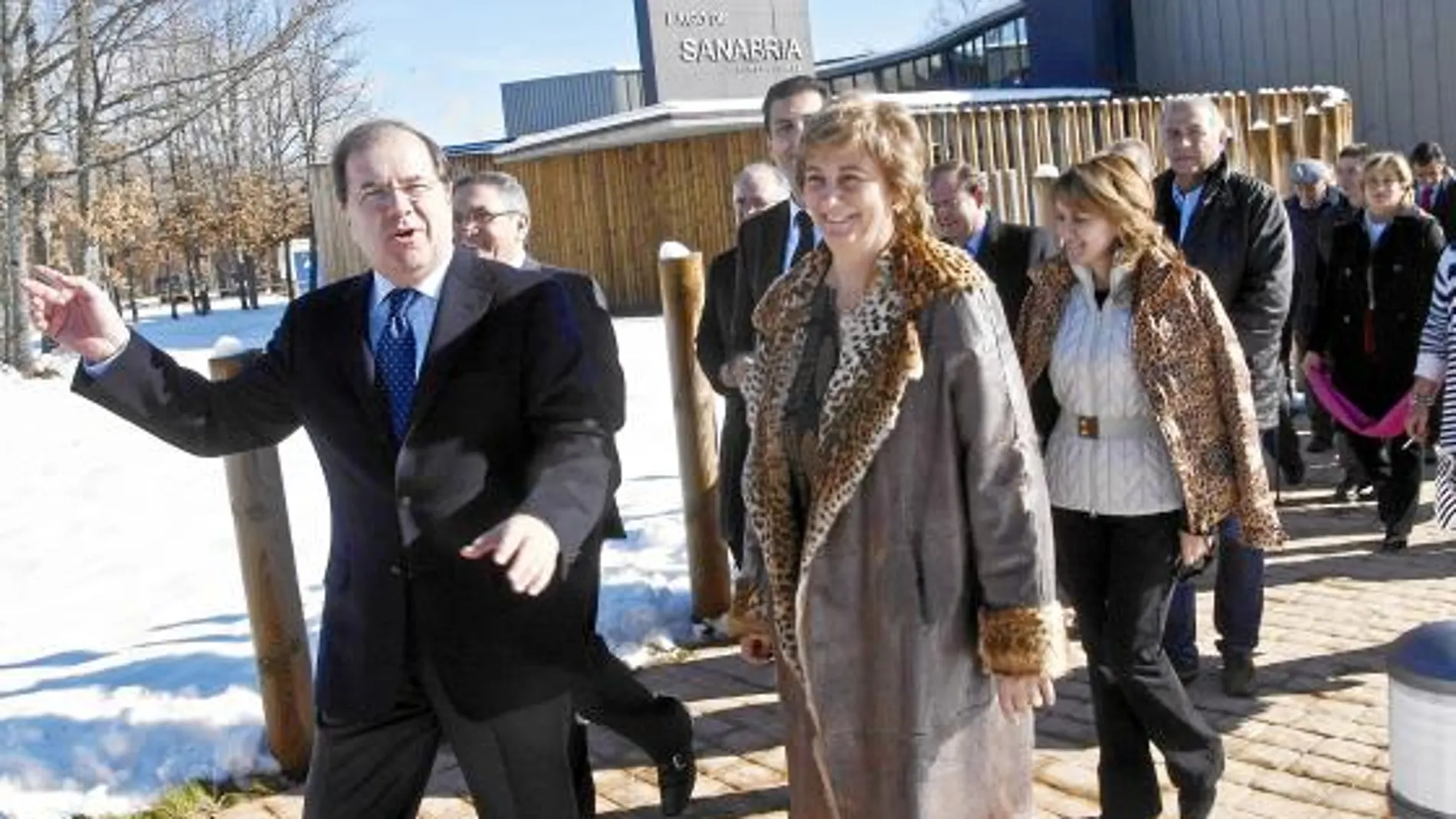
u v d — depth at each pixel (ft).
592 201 64.75
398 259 8.80
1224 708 14.78
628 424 33.76
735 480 14.79
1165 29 73.36
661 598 18.52
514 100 136.26
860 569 8.38
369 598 8.83
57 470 34.19
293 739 14.33
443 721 8.94
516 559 7.90
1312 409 27.02
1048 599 8.27
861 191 8.27
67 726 14.74
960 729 8.45
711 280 15.21
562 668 9.04
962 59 84.28
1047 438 12.26
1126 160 11.83
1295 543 21.24
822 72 90.12
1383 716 14.20
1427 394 15.87
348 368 8.93
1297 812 12.25
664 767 12.94
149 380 9.33
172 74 67.51
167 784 13.98
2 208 56.85
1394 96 63.41
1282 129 33.17
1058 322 12.14
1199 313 11.59
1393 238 20.42
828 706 8.50
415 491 8.63
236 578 21.86
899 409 8.15
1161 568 11.55
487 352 8.82
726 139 57.98
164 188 125.49
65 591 22.08
